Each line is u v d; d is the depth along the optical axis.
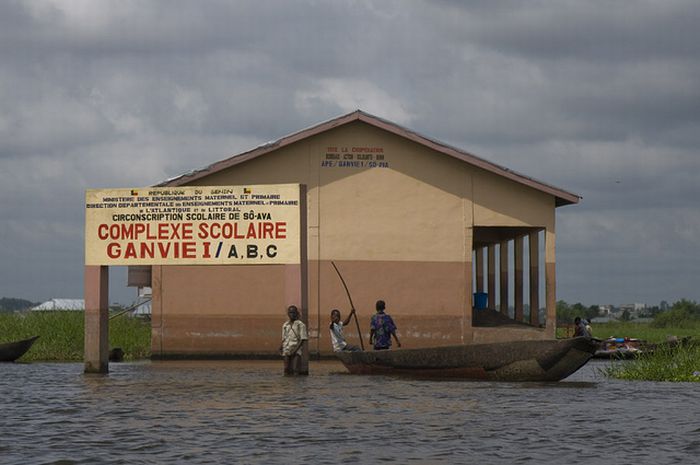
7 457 11.84
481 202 29.19
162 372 23.66
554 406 16.36
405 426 14.09
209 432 13.57
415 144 29.12
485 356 20.80
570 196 29.11
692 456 11.87
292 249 22.12
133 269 30.06
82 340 31.64
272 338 28.42
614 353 31.97
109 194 22.89
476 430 13.75
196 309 28.61
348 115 28.62
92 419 14.94
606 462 11.48
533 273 31.91
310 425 14.20
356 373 23.11
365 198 29.02
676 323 74.00
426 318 28.86
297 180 28.95
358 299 28.81
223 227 22.34
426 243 29.03
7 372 23.91
